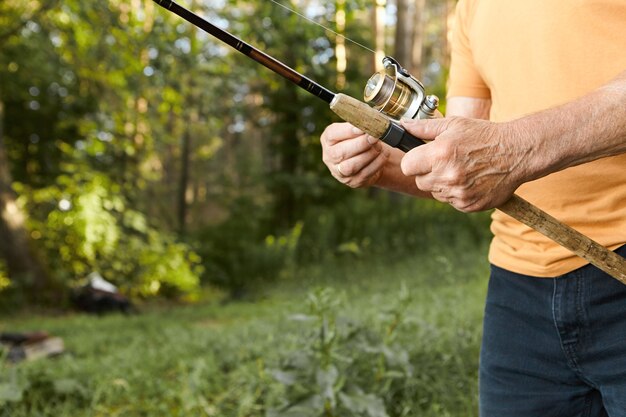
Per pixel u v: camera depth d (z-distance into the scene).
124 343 5.80
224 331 5.43
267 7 8.96
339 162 1.55
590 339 1.44
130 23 10.15
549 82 1.45
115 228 13.01
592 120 1.15
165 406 3.36
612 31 1.39
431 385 2.99
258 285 11.52
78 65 12.67
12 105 13.88
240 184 17.53
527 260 1.51
